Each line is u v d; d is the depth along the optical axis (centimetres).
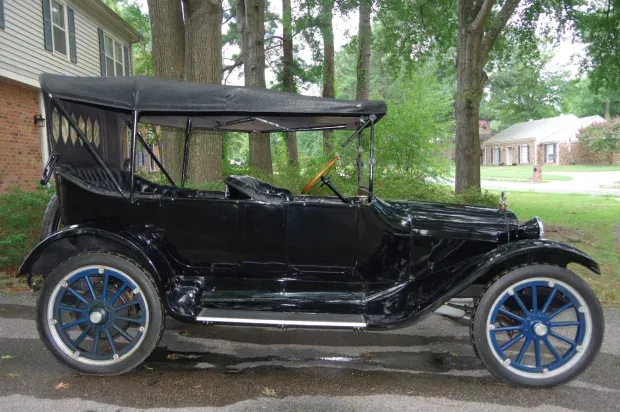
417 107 1347
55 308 332
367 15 1561
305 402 303
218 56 820
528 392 321
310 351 390
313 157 1241
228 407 295
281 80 1806
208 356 377
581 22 1245
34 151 1217
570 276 319
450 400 308
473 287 369
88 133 395
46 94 336
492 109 5066
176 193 397
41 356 370
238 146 2550
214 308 364
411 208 394
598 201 1586
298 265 369
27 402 297
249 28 1387
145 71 2388
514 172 3706
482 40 1198
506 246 335
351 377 341
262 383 329
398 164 1327
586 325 320
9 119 1121
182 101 339
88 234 342
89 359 332
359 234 356
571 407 300
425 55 1420
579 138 4116
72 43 1379
